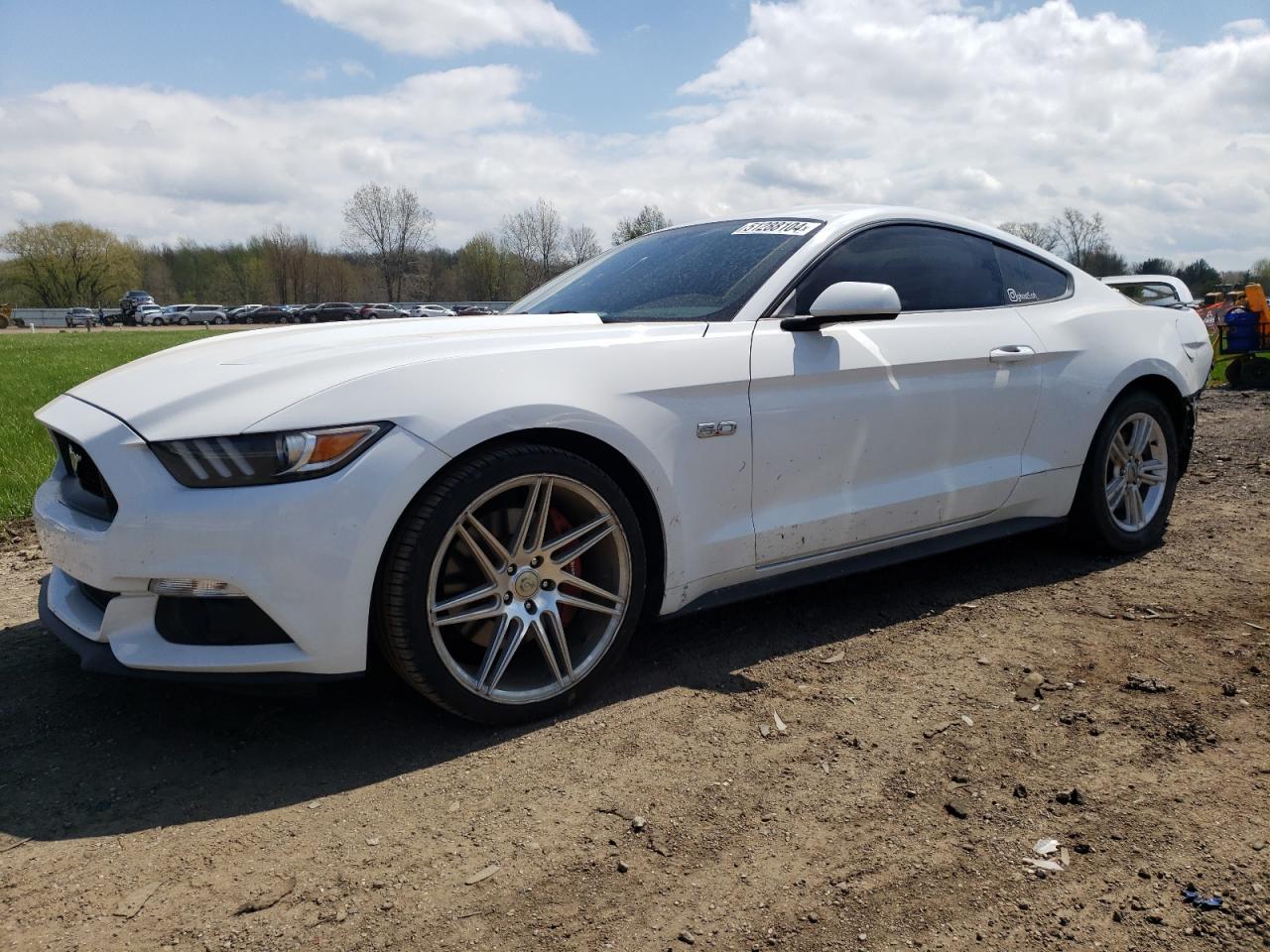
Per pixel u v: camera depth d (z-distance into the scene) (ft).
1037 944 5.65
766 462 9.89
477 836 6.86
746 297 10.31
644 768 7.81
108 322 248.11
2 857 6.68
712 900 6.09
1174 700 8.90
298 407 7.52
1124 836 6.72
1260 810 7.00
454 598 8.07
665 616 9.53
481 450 8.15
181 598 7.51
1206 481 19.21
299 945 5.72
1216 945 5.60
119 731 8.63
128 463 7.51
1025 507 12.47
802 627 11.02
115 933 5.84
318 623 7.48
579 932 5.80
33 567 14.30
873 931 5.78
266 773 7.84
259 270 308.19
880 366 10.61
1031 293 12.97
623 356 9.04
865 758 7.92
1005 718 8.61
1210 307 50.67
